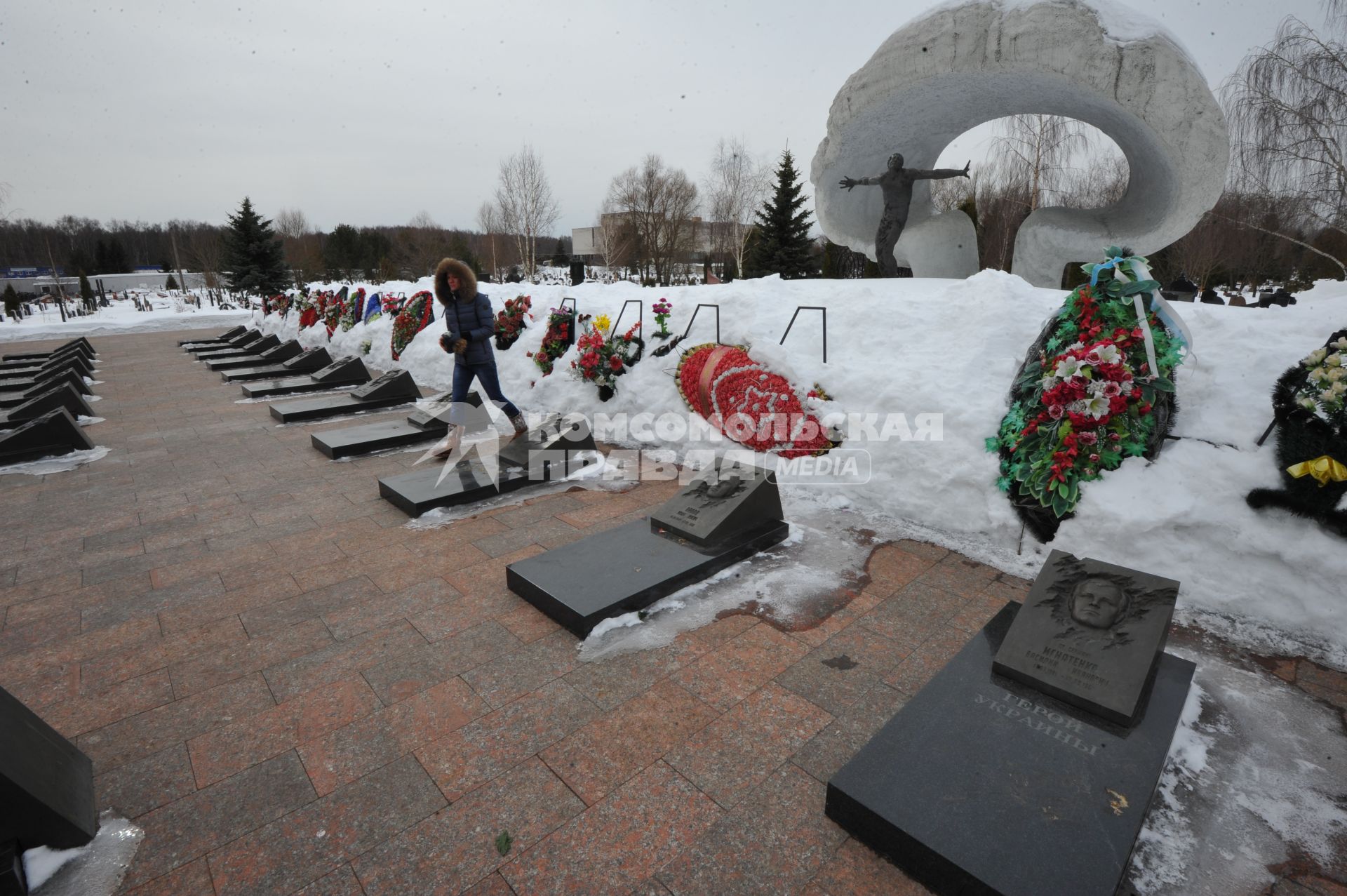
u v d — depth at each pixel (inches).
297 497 238.7
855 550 188.4
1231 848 93.9
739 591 165.6
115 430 342.0
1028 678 113.6
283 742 115.8
